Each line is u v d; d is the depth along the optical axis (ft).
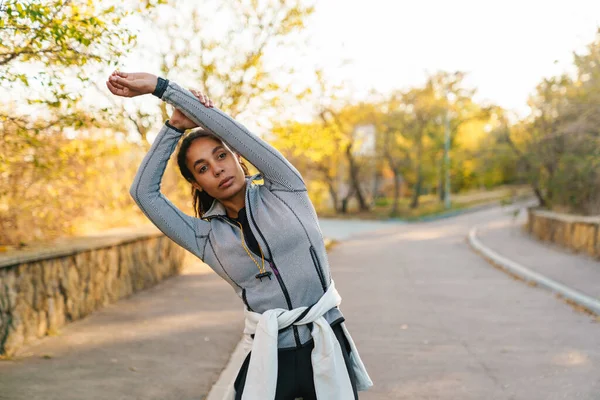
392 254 55.77
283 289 7.63
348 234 90.02
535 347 20.26
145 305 26.99
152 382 15.98
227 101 38.29
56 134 22.39
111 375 16.51
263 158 7.66
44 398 14.48
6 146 20.53
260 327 7.50
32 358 18.01
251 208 7.72
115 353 18.78
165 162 7.97
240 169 7.93
